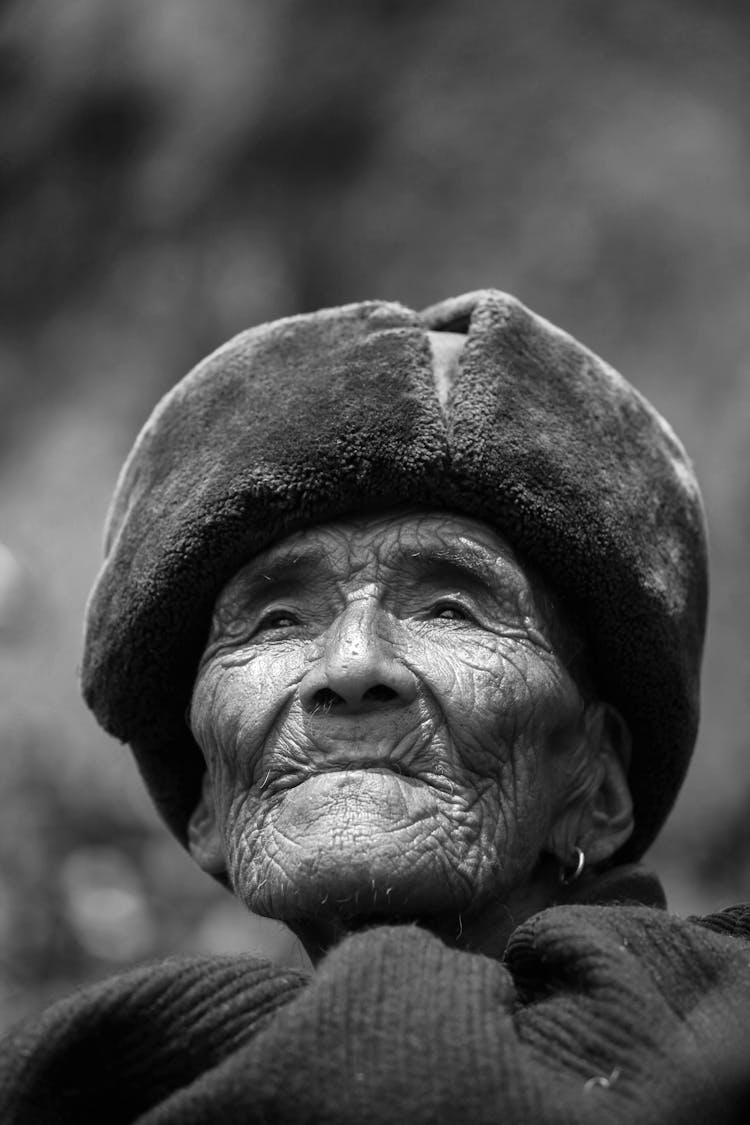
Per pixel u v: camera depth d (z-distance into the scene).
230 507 3.33
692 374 13.19
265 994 2.71
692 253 13.68
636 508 3.49
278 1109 2.38
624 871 3.55
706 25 15.23
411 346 3.41
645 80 14.84
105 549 3.83
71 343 15.00
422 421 3.30
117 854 10.60
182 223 15.38
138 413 14.51
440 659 3.22
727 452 12.66
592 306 13.74
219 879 3.72
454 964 2.55
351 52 15.67
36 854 10.12
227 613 3.39
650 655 3.50
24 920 9.72
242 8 15.88
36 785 10.69
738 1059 2.51
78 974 9.70
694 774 11.48
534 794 3.25
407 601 3.31
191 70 15.60
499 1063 2.38
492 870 3.14
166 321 15.03
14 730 11.02
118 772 10.98
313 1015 2.45
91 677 3.67
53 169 15.59
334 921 3.08
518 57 15.17
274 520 3.33
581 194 14.21
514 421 3.36
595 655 3.52
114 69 15.58
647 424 3.70
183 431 3.54
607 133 14.49
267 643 3.33
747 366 13.06
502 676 3.23
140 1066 2.69
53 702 11.36
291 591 3.36
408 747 3.15
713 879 11.44
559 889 3.49
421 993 2.47
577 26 15.42
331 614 3.30
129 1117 2.76
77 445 14.14
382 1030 2.42
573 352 3.61
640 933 2.73
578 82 14.91
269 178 15.43
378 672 3.14
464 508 3.32
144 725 3.68
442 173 14.82
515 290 14.05
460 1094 2.35
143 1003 2.69
